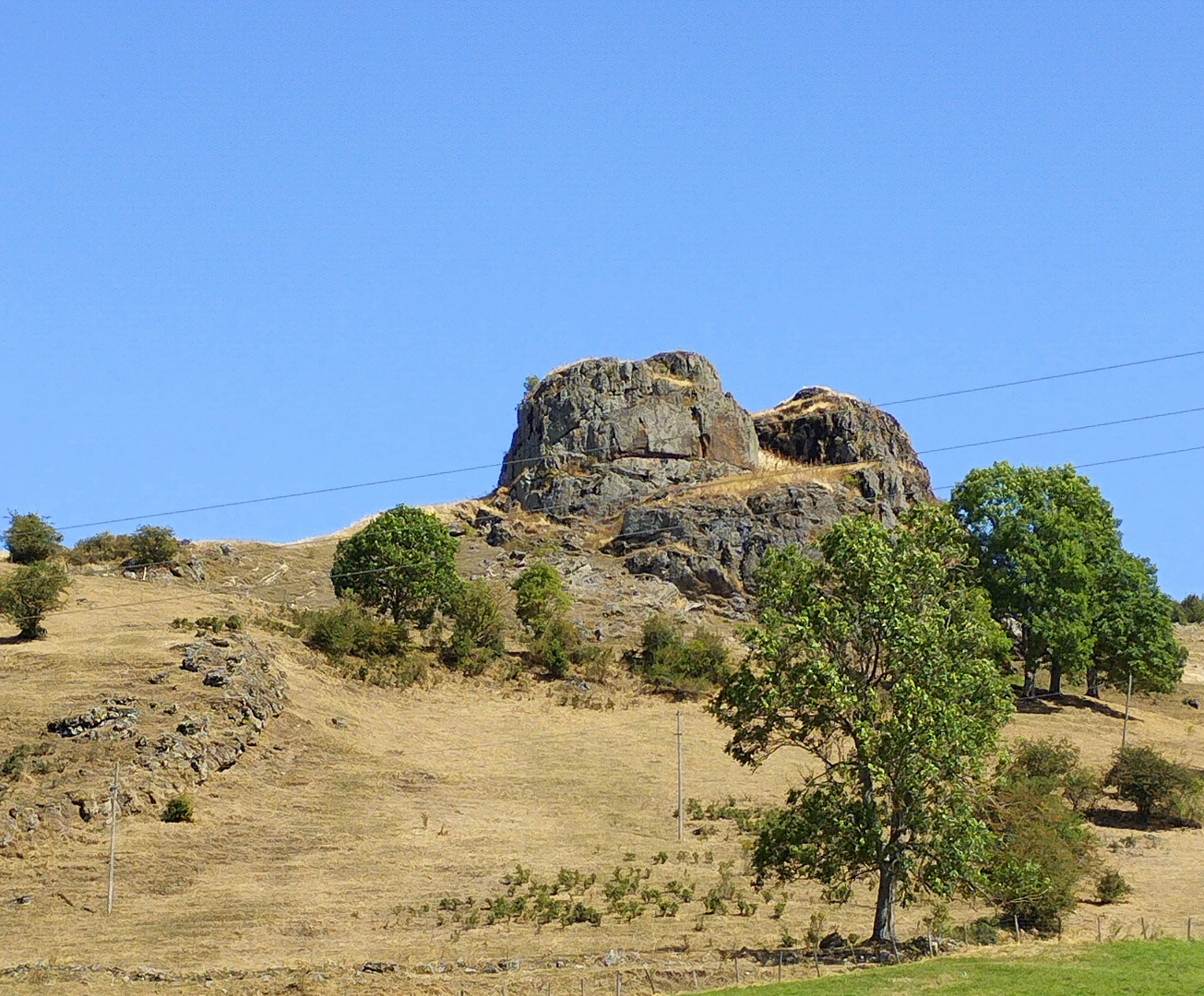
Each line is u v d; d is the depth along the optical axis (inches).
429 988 2098.9
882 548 2336.4
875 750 2235.5
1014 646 4803.2
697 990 2031.3
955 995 1897.1
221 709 3531.0
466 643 4394.7
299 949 2404.0
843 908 2691.9
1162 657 4594.0
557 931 2508.6
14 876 2768.2
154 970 2231.8
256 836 3070.9
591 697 4254.4
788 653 2309.3
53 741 3284.9
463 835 3157.0
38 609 4062.5
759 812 3353.8
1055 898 2527.1
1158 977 1958.7
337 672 4131.4
